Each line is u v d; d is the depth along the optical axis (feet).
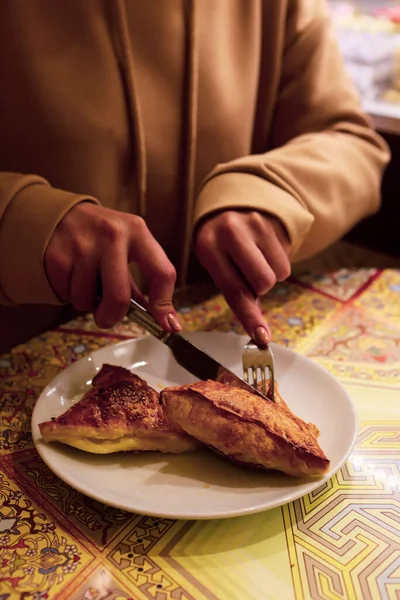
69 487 1.47
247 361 1.72
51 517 1.38
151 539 1.33
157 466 1.45
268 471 1.42
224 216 2.01
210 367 1.65
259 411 1.44
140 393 1.54
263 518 1.38
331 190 2.49
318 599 1.19
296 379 1.75
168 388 1.50
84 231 1.76
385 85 3.95
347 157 2.64
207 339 1.93
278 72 2.86
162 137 2.54
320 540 1.32
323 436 1.54
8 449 1.59
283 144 2.97
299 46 2.82
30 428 1.67
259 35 2.73
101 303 1.70
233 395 1.47
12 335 2.38
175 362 1.85
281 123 2.96
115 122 2.38
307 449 1.37
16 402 1.77
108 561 1.28
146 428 1.46
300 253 2.53
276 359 1.82
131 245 1.76
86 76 2.29
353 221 2.68
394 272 2.53
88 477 1.40
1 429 1.66
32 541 1.32
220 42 2.57
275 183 2.30
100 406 1.48
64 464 1.41
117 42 2.30
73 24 2.23
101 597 1.20
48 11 2.19
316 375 1.74
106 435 1.45
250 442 1.39
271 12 2.72
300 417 1.61
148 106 2.45
